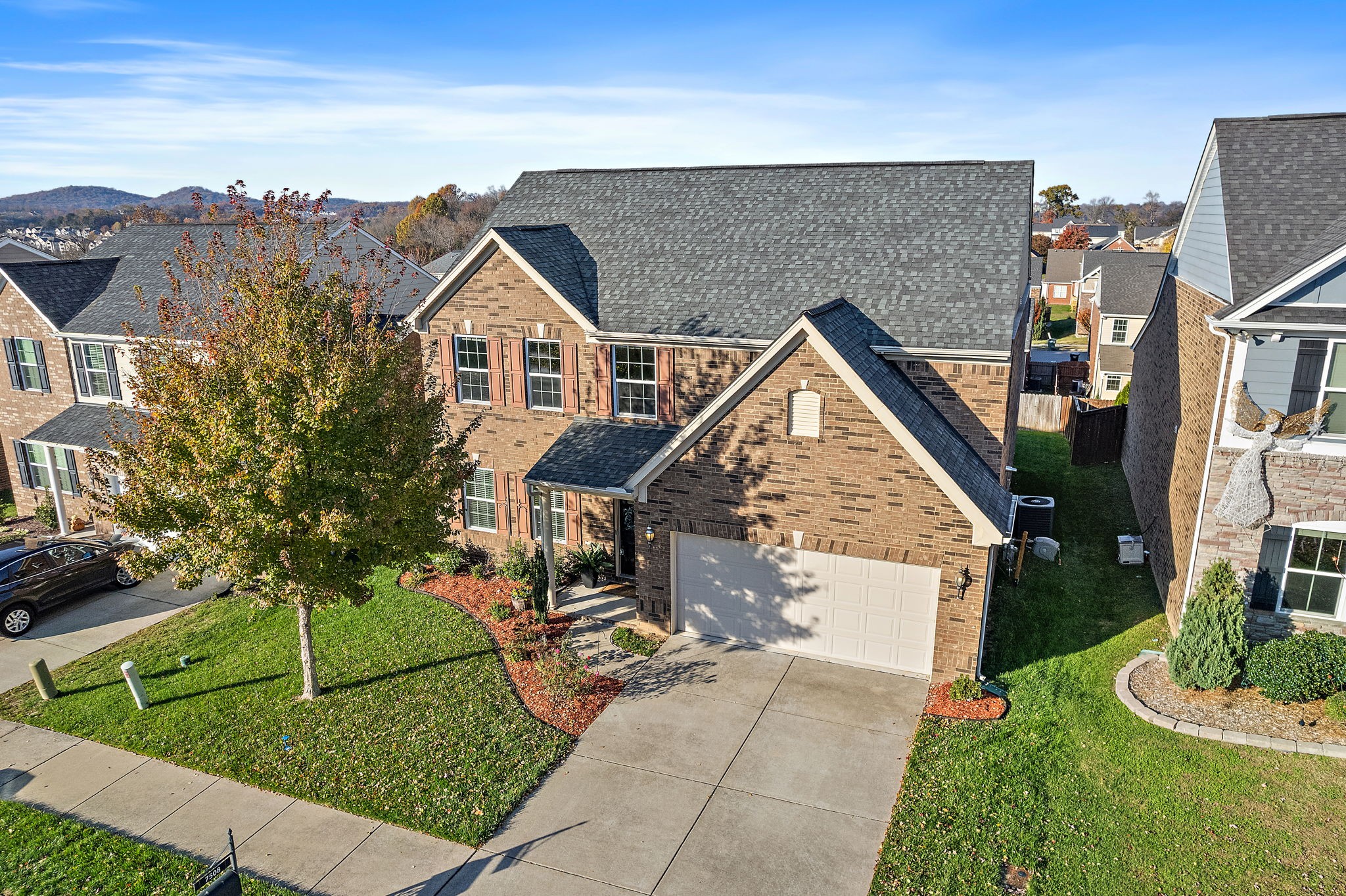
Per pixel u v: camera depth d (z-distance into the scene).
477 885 11.34
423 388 16.95
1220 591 15.01
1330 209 15.97
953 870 11.30
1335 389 14.67
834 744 14.29
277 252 15.92
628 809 12.79
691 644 17.78
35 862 11.84
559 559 21.19
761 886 11.24
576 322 19.88
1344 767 13.10
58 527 26.97
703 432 16.58
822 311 16.27
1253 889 10.87
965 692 15.34
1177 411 19.62
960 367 17.73
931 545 15.28
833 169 22.16
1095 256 71.12
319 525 13.84
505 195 24.91
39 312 26.00
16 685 17.05
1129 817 12.23
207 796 13.28
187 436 13.63
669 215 22.39
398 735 14.66
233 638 18.59
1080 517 24.48
